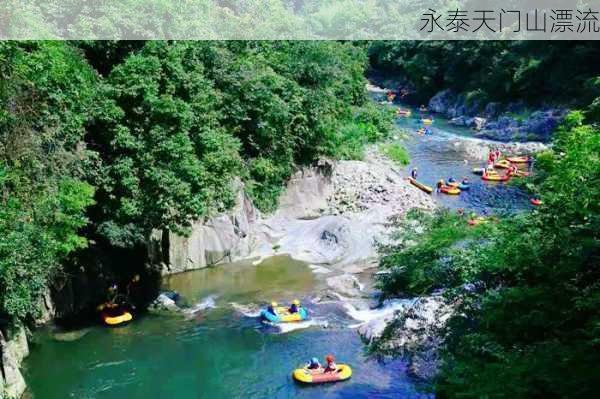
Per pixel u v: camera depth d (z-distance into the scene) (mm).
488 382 9344
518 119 52969
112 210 20375
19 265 14422
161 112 20453
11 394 15570
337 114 37938
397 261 14133
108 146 20578
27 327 18891
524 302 11336
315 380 16953
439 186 36406
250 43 30891
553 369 8992
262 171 28500
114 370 17719
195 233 24578
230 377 17406
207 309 21406
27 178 15930
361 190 33250
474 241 13719
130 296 22141
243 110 26953
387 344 15906
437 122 60438
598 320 9180
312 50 33344
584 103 49188
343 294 22453
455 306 13812
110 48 22875
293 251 26297
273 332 19812
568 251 11008
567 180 12398
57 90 18000
